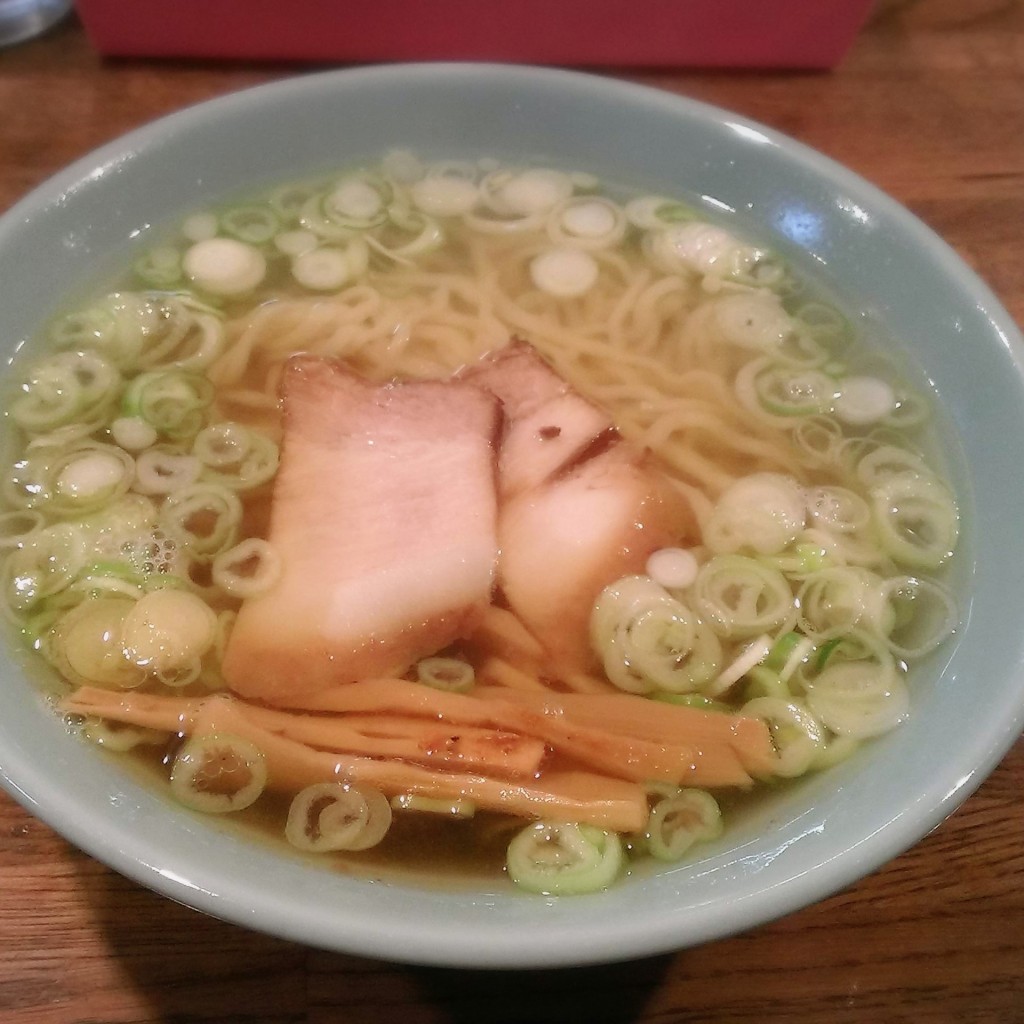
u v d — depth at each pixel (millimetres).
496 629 212
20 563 210
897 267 256
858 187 262
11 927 188
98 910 190
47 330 245
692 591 216
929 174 313
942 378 245
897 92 336
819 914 198
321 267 272
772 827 187
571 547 221
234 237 273
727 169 279
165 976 185
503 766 189
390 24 311
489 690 202
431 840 186
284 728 193
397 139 287
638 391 256
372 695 199
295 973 186
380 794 190
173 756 190
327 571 214
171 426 235
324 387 239
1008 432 224
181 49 319
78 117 306
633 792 188
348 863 182
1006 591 203
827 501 233
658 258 282
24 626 202
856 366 259
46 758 172
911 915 199
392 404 237
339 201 283
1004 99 336
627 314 272
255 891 157
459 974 188
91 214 252
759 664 208
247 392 246
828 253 270
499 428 236
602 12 312
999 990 194
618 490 228
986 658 194
